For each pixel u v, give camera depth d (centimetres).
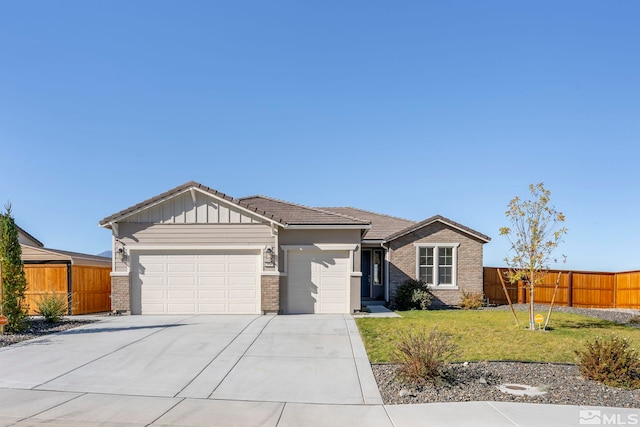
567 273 2170
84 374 843
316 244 1609
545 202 1286
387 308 1931
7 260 1257
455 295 2100
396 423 610
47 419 624
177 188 1559
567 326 1361
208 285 1577
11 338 1144
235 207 1582
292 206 1856
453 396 717
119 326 1321
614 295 2158
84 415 640
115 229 1569
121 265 1569
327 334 1188
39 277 1716
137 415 642
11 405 680
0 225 1279
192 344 1075
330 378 821
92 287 1833
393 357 912
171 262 1582
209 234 1579
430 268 2119
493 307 2034
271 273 1566
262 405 688
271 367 889
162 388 767
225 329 1259
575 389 745
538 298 2214
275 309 1555
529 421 609
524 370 852
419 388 755
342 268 1620
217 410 664
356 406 682
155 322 1391
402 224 2405
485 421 610
